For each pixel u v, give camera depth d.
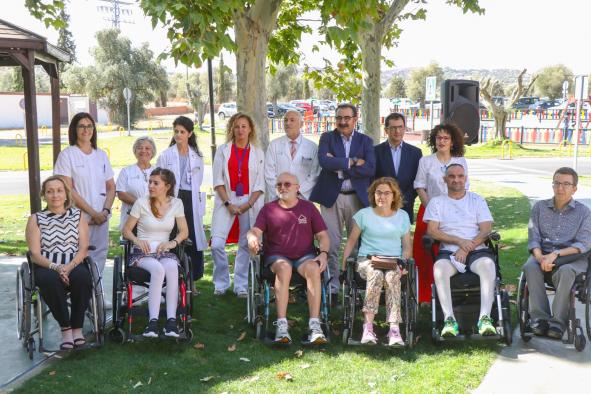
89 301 5.59
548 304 5.88
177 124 7.03
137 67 53.47
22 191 17.98
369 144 6.79
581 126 37.28
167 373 5.12
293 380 4.99
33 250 5.50
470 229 6.18
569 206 6.02
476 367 5.25
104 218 6.51
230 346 5.75
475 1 12.81
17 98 50.38
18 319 5.80
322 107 56.03
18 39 8.30
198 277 7.33
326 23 7.82
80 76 52.19
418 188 6.79
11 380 4.96
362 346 5.79
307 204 6.18
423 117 42.09
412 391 4.74
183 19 7.10
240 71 9.51
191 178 7.10
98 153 6.64
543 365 5.31
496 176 20.77
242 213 7.13
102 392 4.76
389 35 15.88
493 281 5.74
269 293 6.11
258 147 7.20
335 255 7.03
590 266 5.74
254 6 9.23
